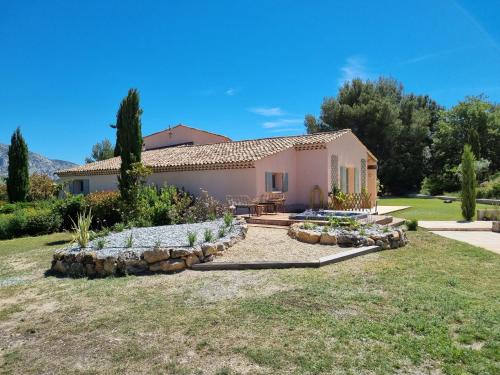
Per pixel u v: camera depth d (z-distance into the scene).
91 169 26.52
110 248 9.55
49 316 6.34
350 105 49.31
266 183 18.53
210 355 4.73
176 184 21.03
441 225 15.95
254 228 13.84
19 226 18.00
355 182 23.30
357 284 7.36
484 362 4.35
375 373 4.19
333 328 5.32
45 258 11.53
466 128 45.78
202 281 7.89
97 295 7.29
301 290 6.98
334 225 12.27
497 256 9.83
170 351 4.88
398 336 5.05
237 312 6.02
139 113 16.33
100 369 4.54
